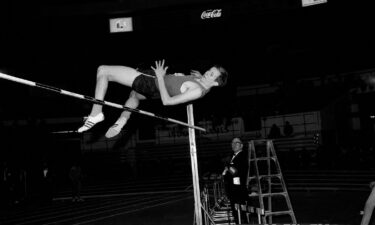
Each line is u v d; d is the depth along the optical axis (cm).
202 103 1969
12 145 1664
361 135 1596
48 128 1862
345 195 1130
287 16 1830
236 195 606
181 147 2062
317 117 1895
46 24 1798
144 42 1930
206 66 1953
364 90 1680
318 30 1830
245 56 1947
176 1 1780
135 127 2112
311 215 805
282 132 1977
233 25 1894
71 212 1316
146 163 1939
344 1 1705
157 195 1614
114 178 1947
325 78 1856
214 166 1700
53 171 1711
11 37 1756
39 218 1222
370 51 1722
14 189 1541
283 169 1559
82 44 1888
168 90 380
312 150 1625
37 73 1862
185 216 968
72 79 1928
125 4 1783
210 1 1814
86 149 2102
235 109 1970
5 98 1783
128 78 368
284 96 1878
